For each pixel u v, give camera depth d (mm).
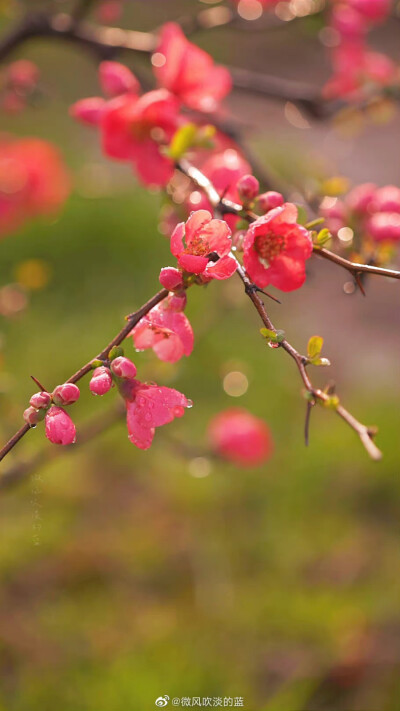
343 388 3697
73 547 2693
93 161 4984
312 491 3033
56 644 2271
